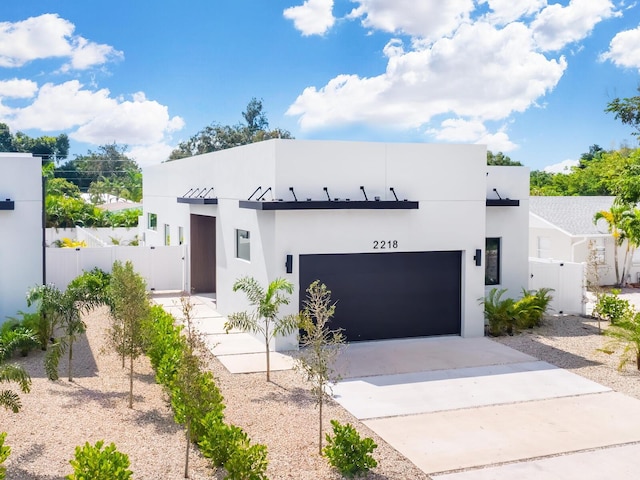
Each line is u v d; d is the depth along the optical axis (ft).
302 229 48.60
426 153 51.98
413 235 51.80
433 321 53.67
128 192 250.98
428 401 37.11
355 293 51.01
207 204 66.54
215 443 26.91
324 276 49.98
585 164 202.08
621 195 70.28
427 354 47.70
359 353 47.73
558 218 92.84
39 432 30.53
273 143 48.21
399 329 52.60
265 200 50.06
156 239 94.68
